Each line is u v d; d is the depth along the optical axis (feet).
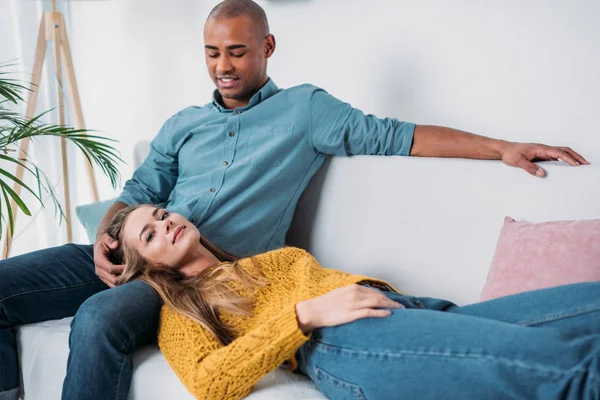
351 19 7.43
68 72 9.46
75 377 4.54
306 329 4.11
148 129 10.02
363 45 7.38
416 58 6.97
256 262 4.92
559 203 5.02
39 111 10.41
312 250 6.43
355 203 6.09
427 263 5.58
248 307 4.64
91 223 7.20
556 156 5.09
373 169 6.01
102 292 4.93
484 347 3.57
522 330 3.59
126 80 10.15
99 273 5.64
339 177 6.25
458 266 5.42
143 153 7.94
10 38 9.97
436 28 6.77
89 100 10.91
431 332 3.76
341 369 4.02
